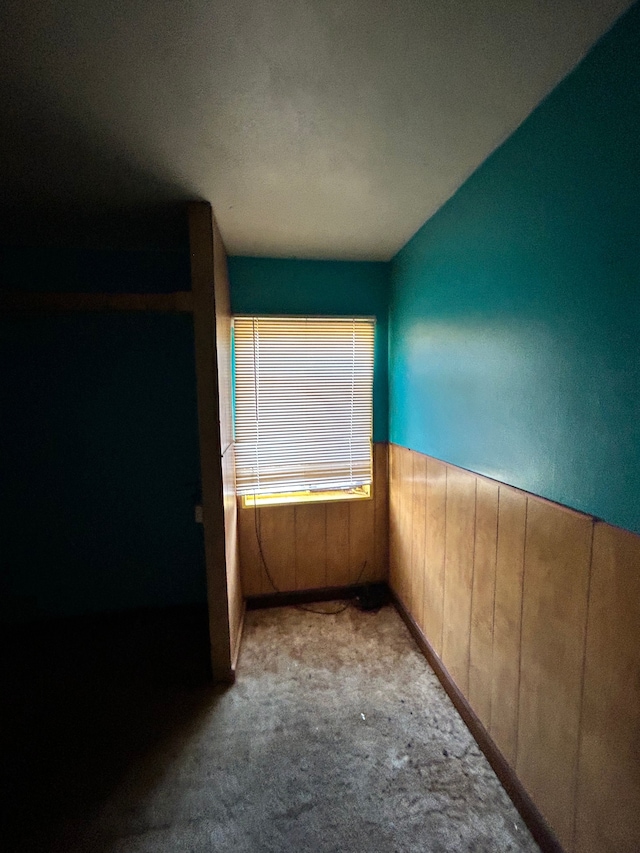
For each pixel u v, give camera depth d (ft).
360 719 5.48
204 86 3.45
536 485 3.92
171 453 7.82
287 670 6.48
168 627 7.84
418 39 3.03
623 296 2.90
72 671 6.55
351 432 8.59
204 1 2.68
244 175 4.95
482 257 4.80
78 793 4.53
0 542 7.36
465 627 5.37
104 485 7.68
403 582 7.91
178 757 4.95
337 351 8.36
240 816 4.26
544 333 3.76
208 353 5.76
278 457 8.26
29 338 7.20
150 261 7.53
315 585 8.71
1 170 4.74
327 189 5.34
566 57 3.21
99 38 2.94
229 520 6.82
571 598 3.46
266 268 7.99
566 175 3.42
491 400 4.66
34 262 7.21
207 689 6.09
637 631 2.84
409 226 6.63
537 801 3.96
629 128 2.81
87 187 5.17
